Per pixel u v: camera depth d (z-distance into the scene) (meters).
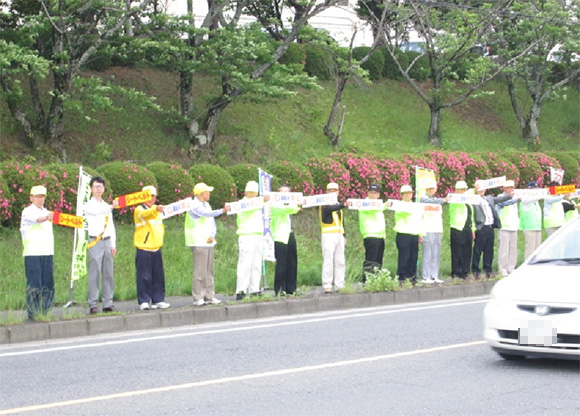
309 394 8.02
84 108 25.09
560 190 20.06
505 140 35.50
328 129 29.31
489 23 31.84
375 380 8.63
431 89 34.62
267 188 16.89
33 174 18.69
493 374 8.89
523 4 33.62
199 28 24.05
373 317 13.70
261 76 26.17
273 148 27.58
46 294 12.62
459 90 33.00
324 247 16.16
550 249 10.23
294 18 30.73
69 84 22.73
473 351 10.27
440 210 18.06
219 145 26.59
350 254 21.88
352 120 31.91
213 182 21.98
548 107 39.47
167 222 21.44
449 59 32.19
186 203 14.16
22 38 22.17
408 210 17.36
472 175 28.36
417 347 10.60
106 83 25.67
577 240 10.23
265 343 11.05
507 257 19.30
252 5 31.22
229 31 24.88
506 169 29.19
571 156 31.95
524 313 8.88
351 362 9.59
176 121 25.83
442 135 32.91
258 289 15.28
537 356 8.97
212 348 10.70
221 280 17.56
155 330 12.64
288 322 13.24
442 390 8.15
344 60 29.62
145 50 24.00
